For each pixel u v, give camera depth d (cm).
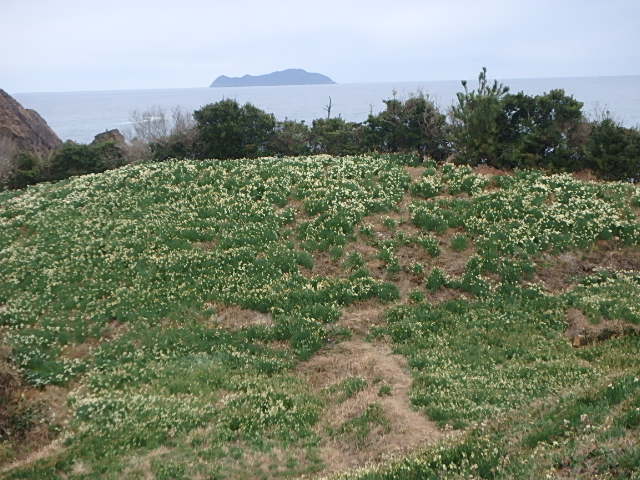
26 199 3002
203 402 1479
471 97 3572
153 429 1343
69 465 1217
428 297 2038
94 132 17075
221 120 5141
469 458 947
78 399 1511
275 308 1945
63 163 5422
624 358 1577
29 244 2461
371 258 2236
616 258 2208
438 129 4297
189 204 2675
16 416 1441
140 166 3259
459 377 1530
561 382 1453
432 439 1191
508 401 1359
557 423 1000
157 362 1706
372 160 3225
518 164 3334
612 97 19388
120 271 2184
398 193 2703
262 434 1326
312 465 1184
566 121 3512
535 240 2278
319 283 2077
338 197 2630
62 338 1833
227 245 2309
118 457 1234
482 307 1958
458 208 2523
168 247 2311
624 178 3200
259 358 1734
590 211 2439
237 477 1142
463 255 2242
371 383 1548
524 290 2031
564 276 2123
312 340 1805
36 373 1644
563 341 1748
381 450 1202
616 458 808
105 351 1761
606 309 1842
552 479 802
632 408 947
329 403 1484
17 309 1997
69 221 2609
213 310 1959
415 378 1533
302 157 3375
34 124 9281
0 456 1302
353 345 1791
